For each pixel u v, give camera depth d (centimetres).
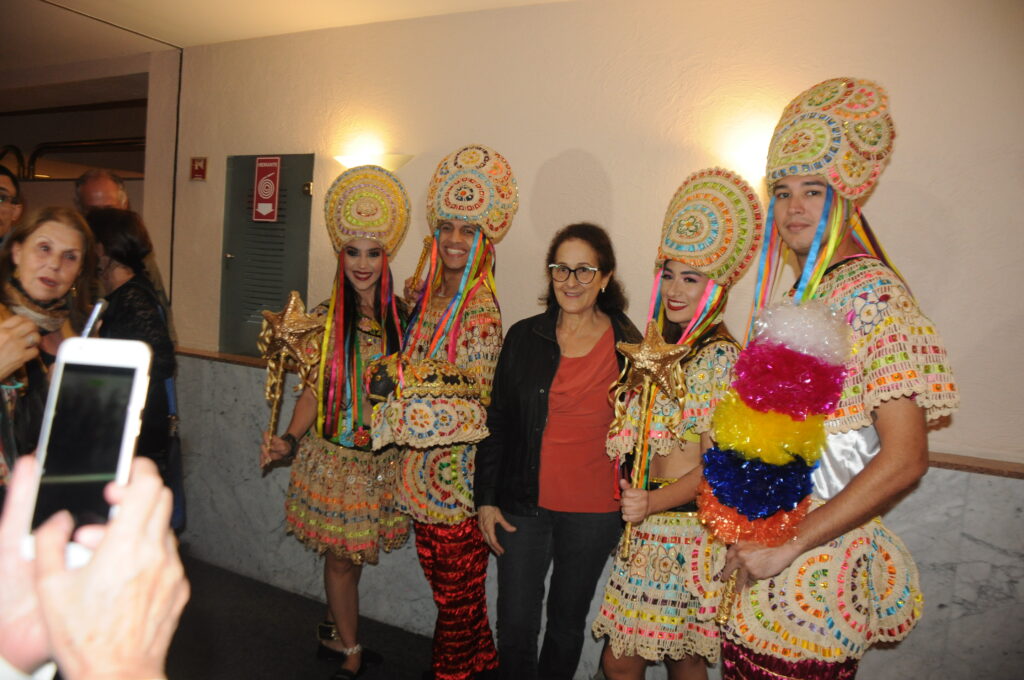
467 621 210
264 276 334
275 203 326
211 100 344
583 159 251
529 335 199
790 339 120
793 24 214
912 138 200
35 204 420
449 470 206
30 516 53
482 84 270
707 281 166
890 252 204
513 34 263
